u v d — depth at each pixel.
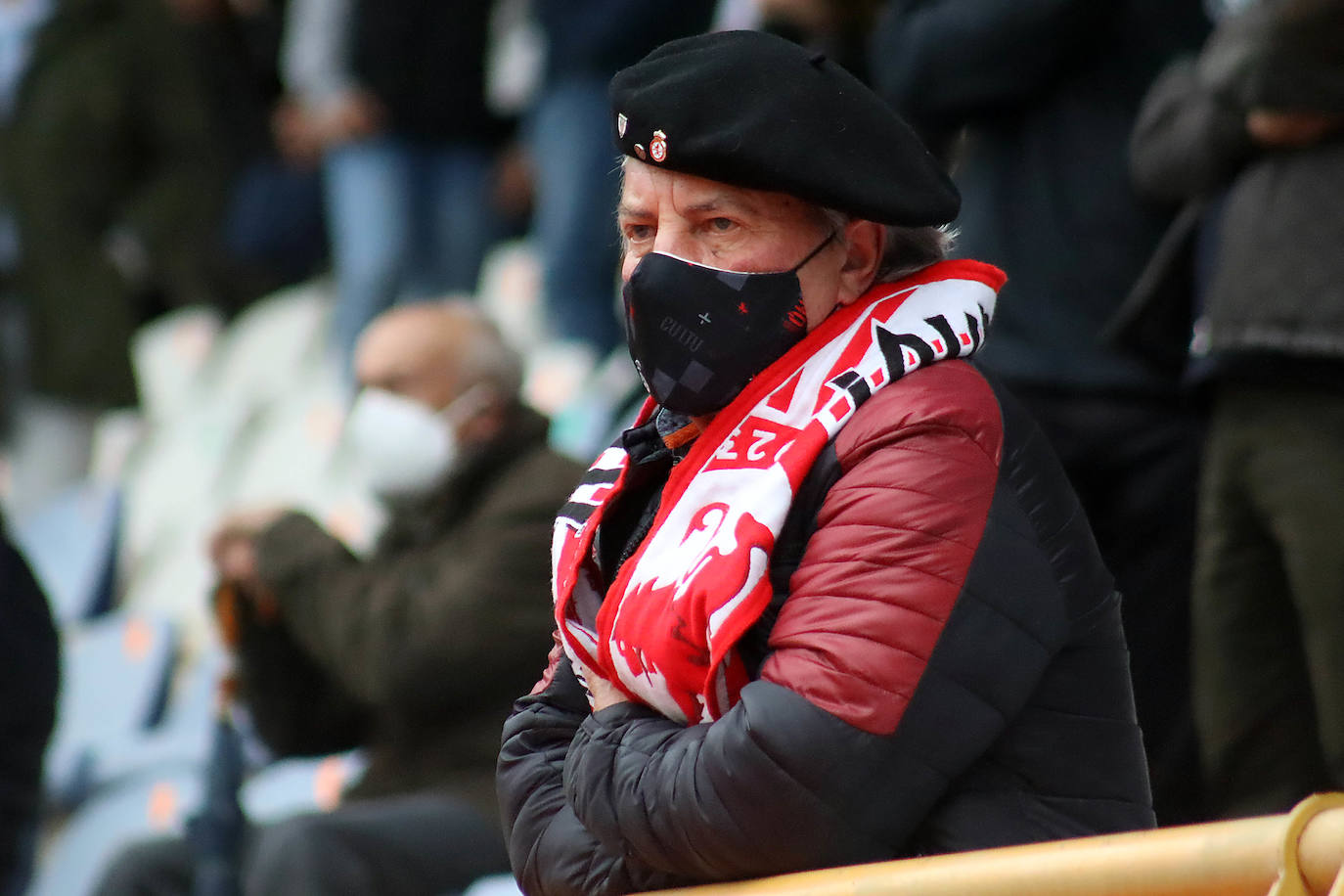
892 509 6.54
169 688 21.52
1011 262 13.08
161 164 29.75
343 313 26.36
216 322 30.11
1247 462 11.28
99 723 21.23
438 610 14.63
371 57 25.75
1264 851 5.33
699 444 6.98
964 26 12.98
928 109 13.34
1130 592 12.46
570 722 7.70
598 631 7.01
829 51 15.43
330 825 13.73
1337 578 10.77
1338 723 10.70
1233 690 11.44
